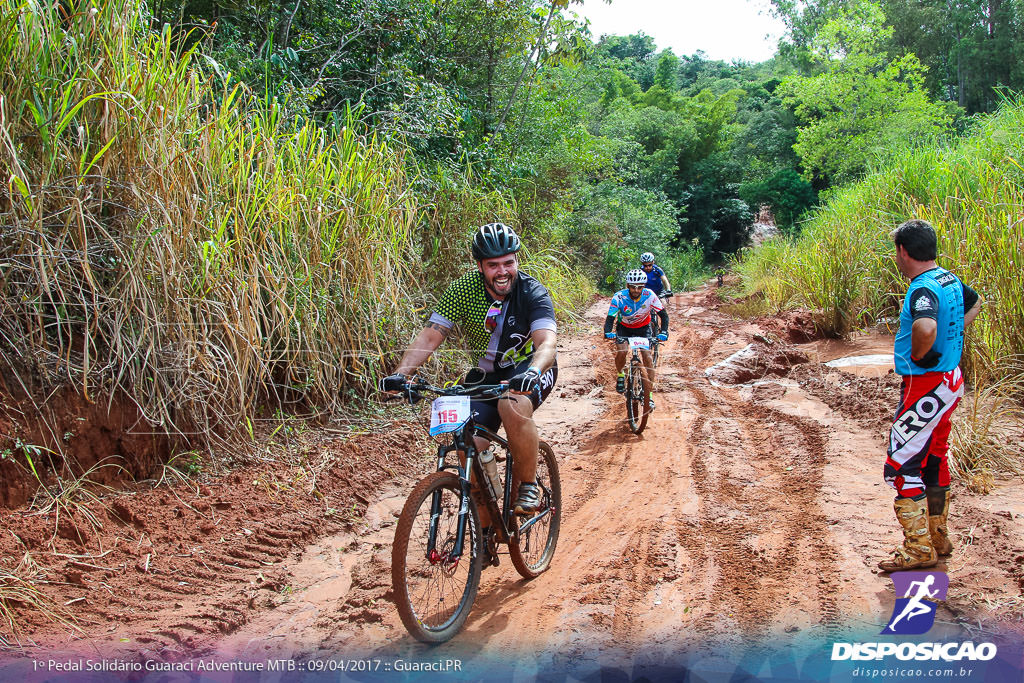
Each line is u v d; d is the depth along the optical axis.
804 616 3.58
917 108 28.02
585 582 4.10
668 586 4.01
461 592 3.91
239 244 5.60
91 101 5.04
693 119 46.69
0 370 4.39
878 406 6.98
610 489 5.68
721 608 3.71
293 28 9.98
